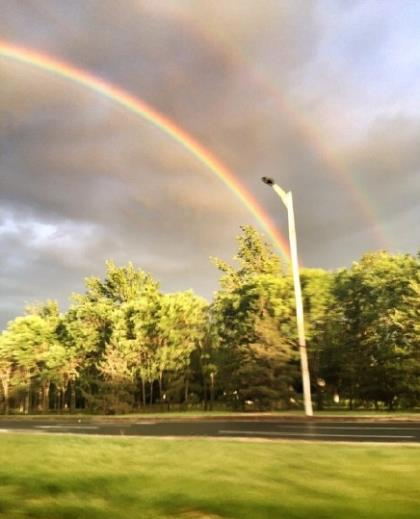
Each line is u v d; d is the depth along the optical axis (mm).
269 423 23328
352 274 36750
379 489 7254
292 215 28219
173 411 40750
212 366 42188
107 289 64250
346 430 18281
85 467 9625
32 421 32844
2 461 10555
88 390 50500
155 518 6168
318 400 35906
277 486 7574
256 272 64062
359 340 35781
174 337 43469
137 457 10836
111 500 7027
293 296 36312
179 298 44344
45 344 56875
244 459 10234
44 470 9359
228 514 6215
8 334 57938
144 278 64750
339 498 6754
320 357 35781
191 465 9609
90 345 50375
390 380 34812
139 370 43969
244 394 35219
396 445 12391
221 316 42125
